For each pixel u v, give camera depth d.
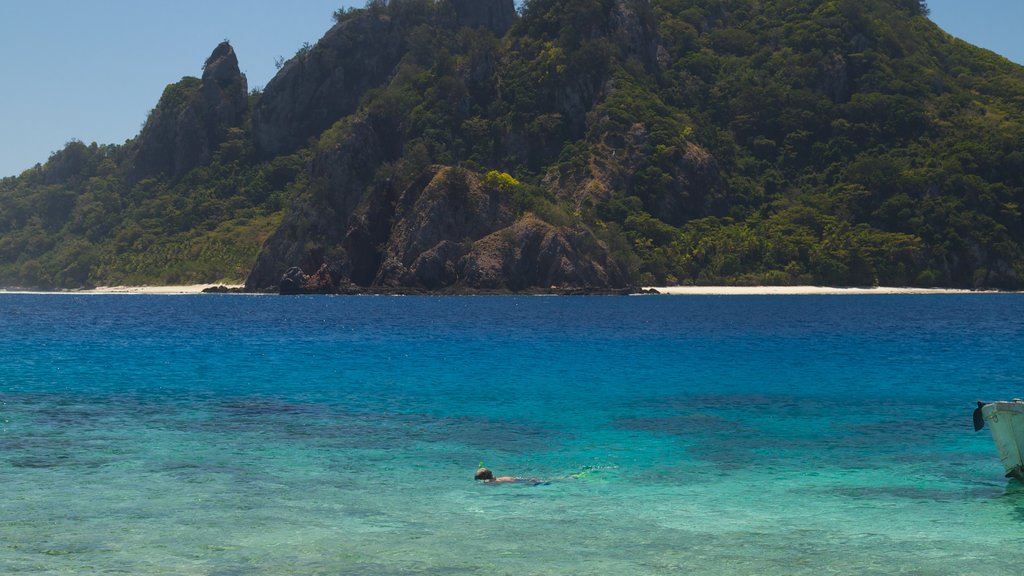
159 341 79.00
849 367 56.66
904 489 26.05
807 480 27.09
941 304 159.88
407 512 23.67
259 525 22.42
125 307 160.88
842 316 120.69
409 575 19.05
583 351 68.88
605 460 29.72
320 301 183.00
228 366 57.19
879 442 32.50
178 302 185.38
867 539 21.56
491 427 35.25
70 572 19.05
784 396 43.75
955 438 33.16
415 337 84.25
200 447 31.39
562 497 25.22
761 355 65.12
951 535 21.84
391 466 28.75
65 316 127.19
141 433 33.78
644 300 179.88
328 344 75.69
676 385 47.78
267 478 27.06
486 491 25.78
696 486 26.41
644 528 22.38
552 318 117.44
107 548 20.58
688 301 173.88
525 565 19.70
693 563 19.89
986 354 65.31
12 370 54.47
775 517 23.34
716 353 66.88
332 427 35.22
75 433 33.69
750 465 29.02
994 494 25.48
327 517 23.16
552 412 38.97
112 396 43.28
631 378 50.97
